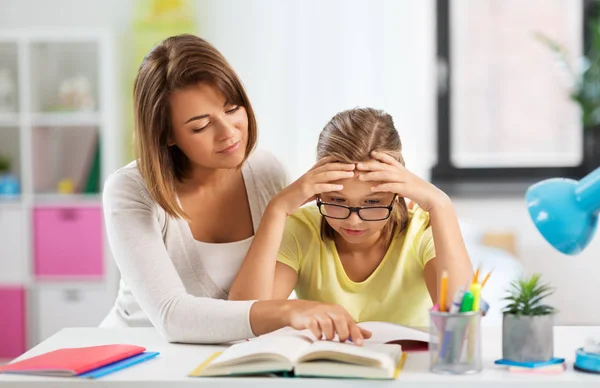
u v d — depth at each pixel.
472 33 4.38
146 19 4.05
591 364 1.25
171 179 1.70
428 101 4.25
